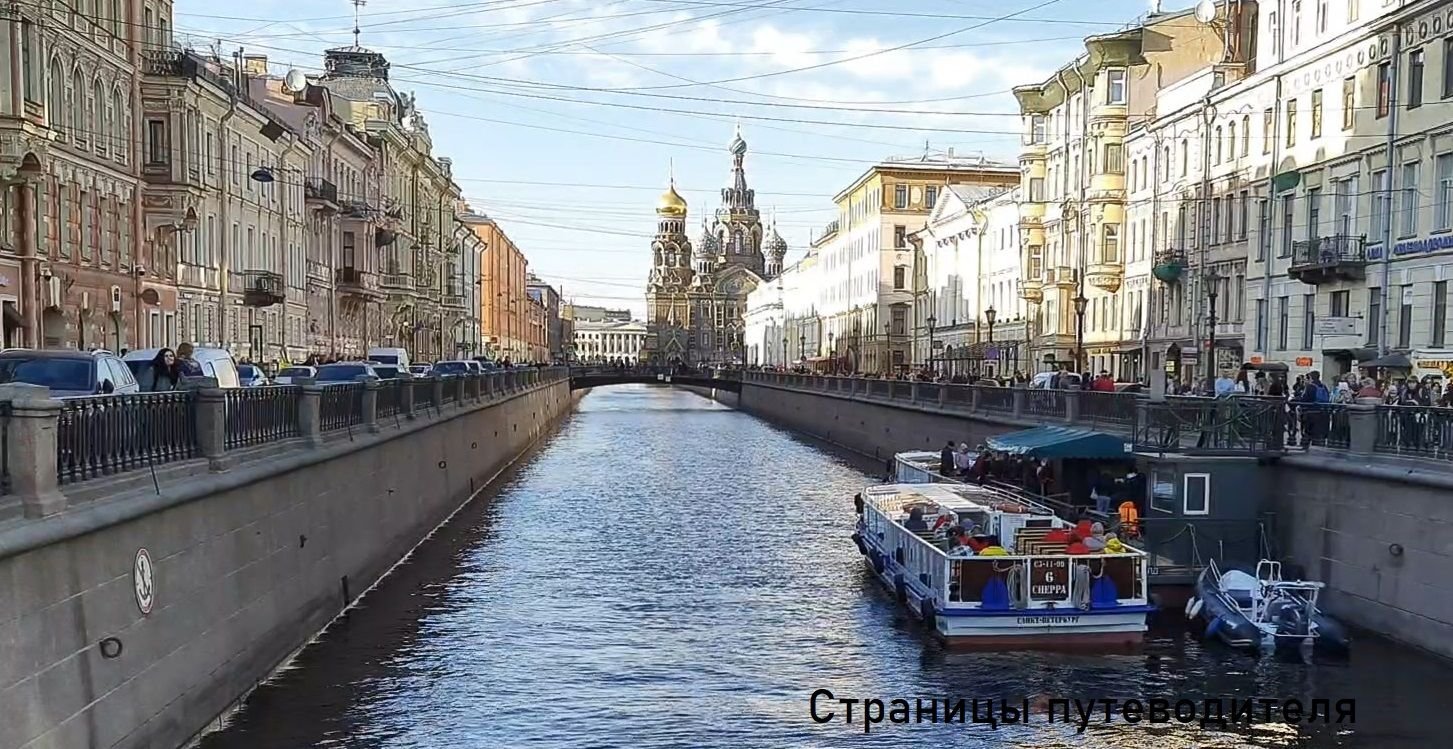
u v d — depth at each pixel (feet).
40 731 35.63
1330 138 126.82
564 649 66.49
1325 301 127.24
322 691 57.00
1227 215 150.30
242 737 50.08
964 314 258.37
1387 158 115.44
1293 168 134.31
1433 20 108.17
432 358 295.07
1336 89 126.00
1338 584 68.80
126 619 41.83
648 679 61.00
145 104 141.08
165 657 45.32
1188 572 74.28
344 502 74.90
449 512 117.80
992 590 66.39
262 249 176.55
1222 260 150.82
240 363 123.03
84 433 41.32
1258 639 63.31
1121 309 184.03
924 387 157.58
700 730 53.31
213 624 50.80
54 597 36.88
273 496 59.77
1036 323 210.79
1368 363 103.71
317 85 207.31
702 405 412.16
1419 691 56.49
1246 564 75.56
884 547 85.66
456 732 52.47
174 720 46.03
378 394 89.71
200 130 148.46
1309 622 62.95
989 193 270.05
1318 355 127.75
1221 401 77.05
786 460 182.29
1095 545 68.74
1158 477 77.25
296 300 191.72
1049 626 66.49
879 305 323.78
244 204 167.63
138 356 77.30
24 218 111.75
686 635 69.97
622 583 84.99
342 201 214.07
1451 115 105.40
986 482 98.53
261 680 57.52
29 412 36.96
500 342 426.92
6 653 33.99
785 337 501.56
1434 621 59.82
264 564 58.13
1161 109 173.58
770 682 60.64
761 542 103.50
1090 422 103.24
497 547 100.01
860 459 184.14
